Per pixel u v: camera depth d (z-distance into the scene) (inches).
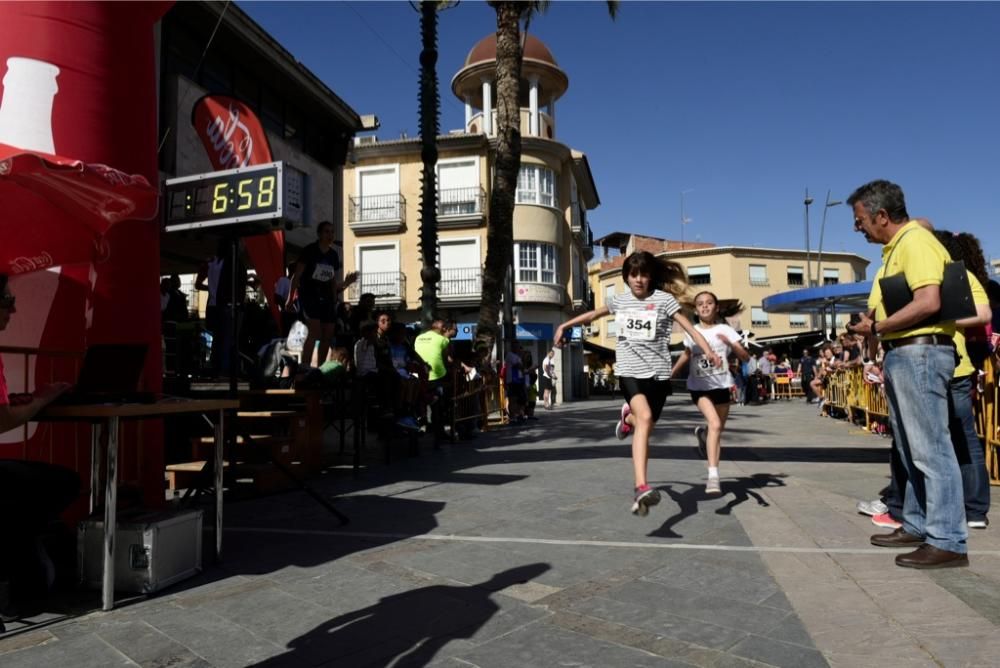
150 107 174.4
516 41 565.0
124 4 166.1
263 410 273.4
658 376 175.2
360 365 324.8
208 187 195.9
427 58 460.1
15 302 142.0
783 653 94.7
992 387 228.1
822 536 158.9
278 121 569.6
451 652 97.4
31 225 136.9
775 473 251.4
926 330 136.3
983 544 146.9
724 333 210.7
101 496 154.9
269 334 353.4
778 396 1034.1
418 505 204.2
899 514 164.6
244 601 120.6
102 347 129.4
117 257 162.6
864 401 430.3
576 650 97.5
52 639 104.0
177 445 267.6
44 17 154.8
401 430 321.1
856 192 149.9
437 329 398.0
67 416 117.0
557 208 1243.8
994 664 88.8
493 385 530.0
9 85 152.4
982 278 161.0
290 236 563.8
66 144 155.6
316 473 266.8
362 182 1201.4
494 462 299.1
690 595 120.3
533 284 1184.8
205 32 462.9
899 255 139.8
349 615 113.0
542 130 1245.7
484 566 139.8
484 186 1173.7
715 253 1979.6
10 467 115.4
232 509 202.4
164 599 122.1
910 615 107.0
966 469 159.9
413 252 1181.7
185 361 364.5
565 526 174.1
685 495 212.1
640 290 180.5
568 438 408.2
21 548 120.3
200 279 366.9
